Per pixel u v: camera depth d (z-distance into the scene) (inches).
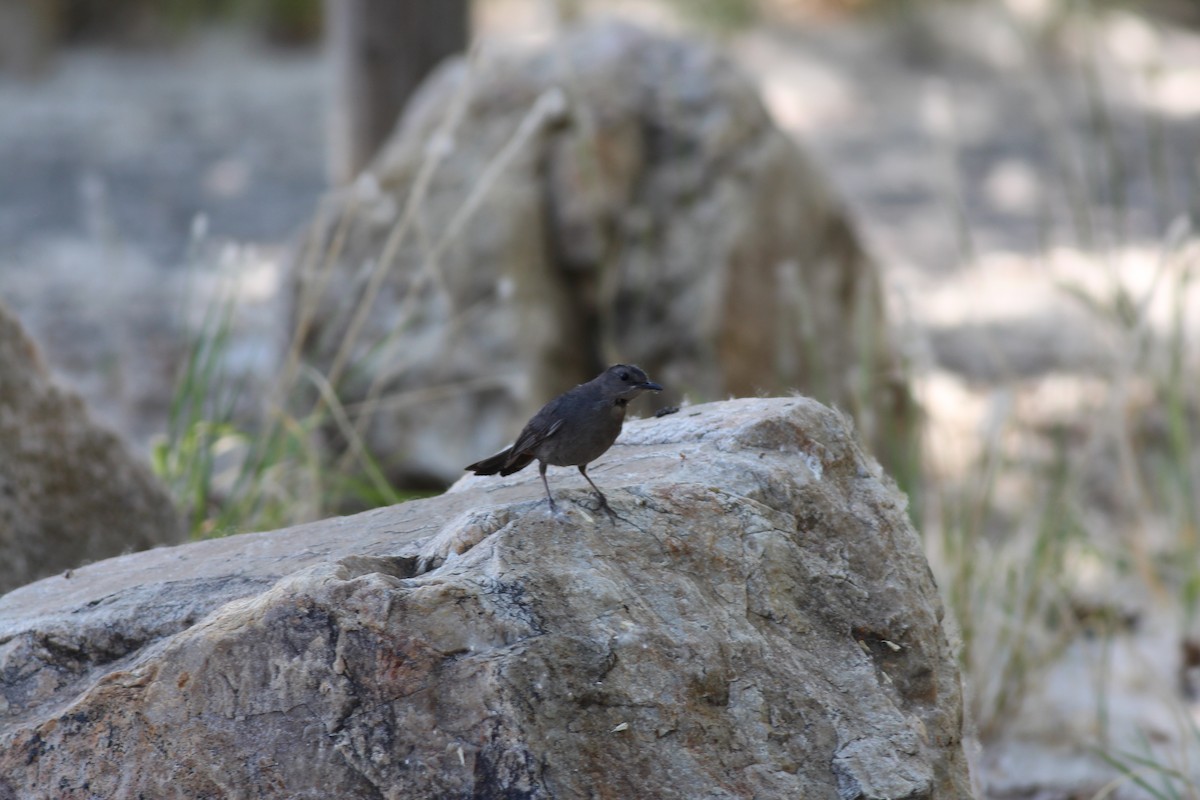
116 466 323.0
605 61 494.3
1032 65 562.9
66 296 707.4
